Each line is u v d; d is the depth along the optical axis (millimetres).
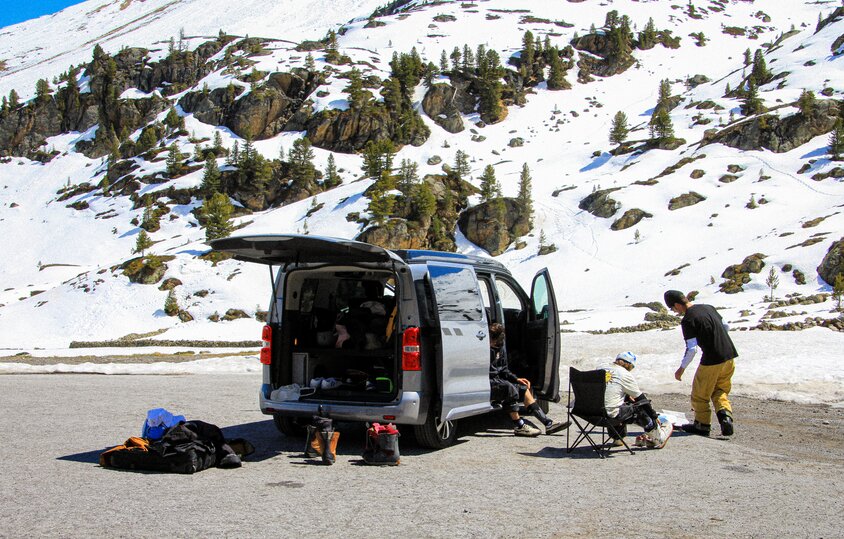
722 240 79875
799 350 16859
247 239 6316
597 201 101625
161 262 88375
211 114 160875
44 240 122438
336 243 6039
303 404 6746
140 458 5562
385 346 6934
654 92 193375
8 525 3906
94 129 179500
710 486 5305
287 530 3893
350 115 152375
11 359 28625
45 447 6629
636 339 23625
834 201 82938
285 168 129375
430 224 103312
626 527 4090
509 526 4059
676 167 109750
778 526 4184
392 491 4957
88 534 3748
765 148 108562
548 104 186625
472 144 160000
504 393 7602
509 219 102250
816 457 6766
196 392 12414
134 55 196375
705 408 7957
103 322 75125
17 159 174000
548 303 8086
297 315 7285
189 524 3979
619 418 6605
